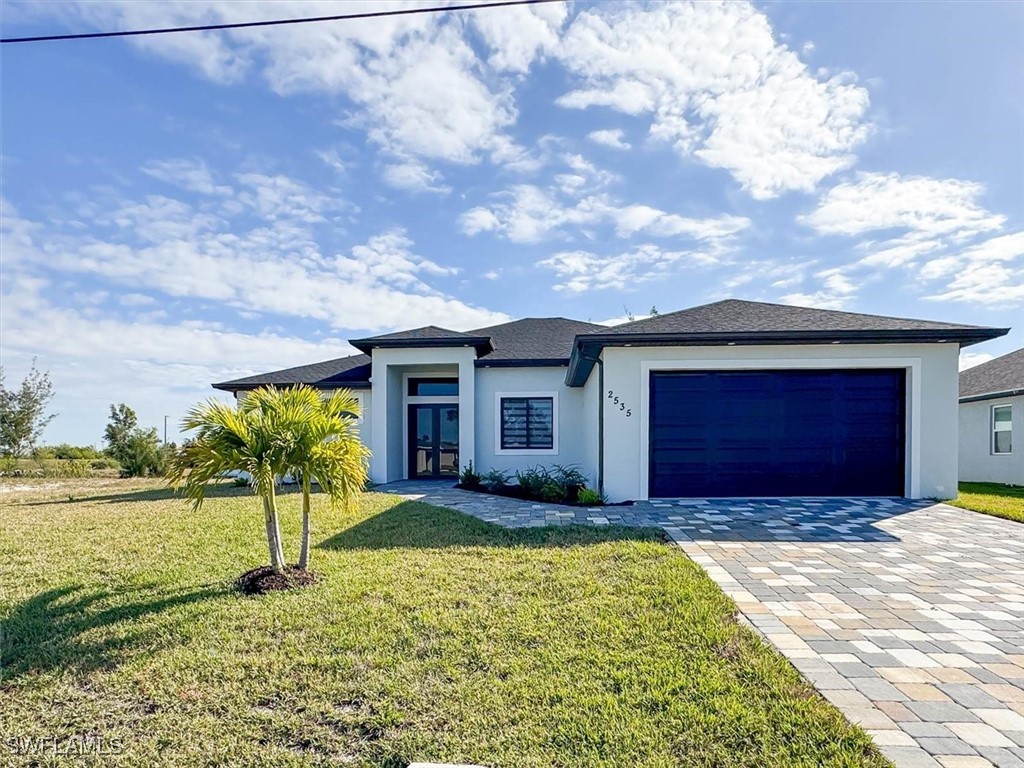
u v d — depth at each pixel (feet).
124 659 13.09
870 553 22.91
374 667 12.44
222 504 38.17
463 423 53.93
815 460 38.04
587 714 10.34
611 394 38.40
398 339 53.06
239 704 11.08
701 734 9.66
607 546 23.76
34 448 88.07
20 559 22.70
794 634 14.28
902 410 37.73
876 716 10.32
